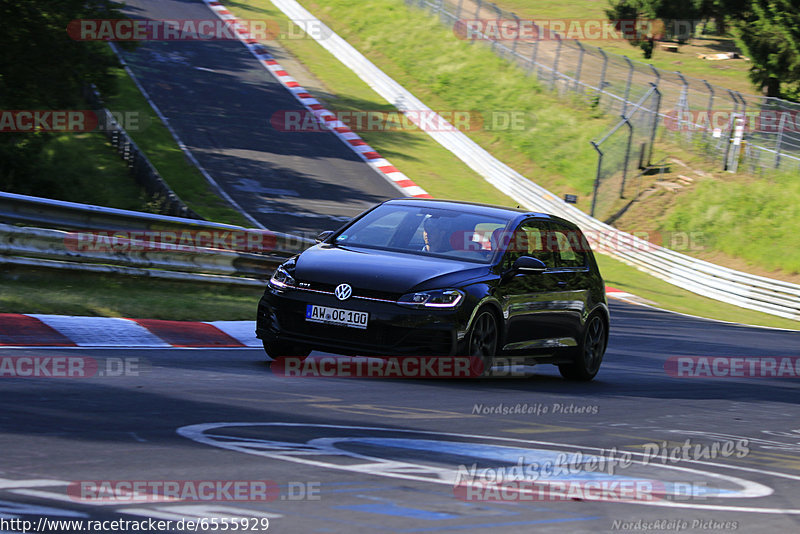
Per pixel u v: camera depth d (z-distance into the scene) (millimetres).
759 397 30750
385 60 168125
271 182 106875
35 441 13547
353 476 12453
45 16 81250
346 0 195625
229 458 13266
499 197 117438
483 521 10398
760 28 133625
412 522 10133
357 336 24641
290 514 10234
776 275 95812
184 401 18234
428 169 124000
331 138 129750
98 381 20031
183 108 128750
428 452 14766
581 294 30578
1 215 37125
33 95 82000
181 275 43438
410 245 27625
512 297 26875
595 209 113938
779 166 114250
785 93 137625
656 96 123500
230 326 34156
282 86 150500
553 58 160875
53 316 29516
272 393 20391
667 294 89688
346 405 19469
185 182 100250
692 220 108000
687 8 184750
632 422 21328
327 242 28281
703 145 122312
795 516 12281
